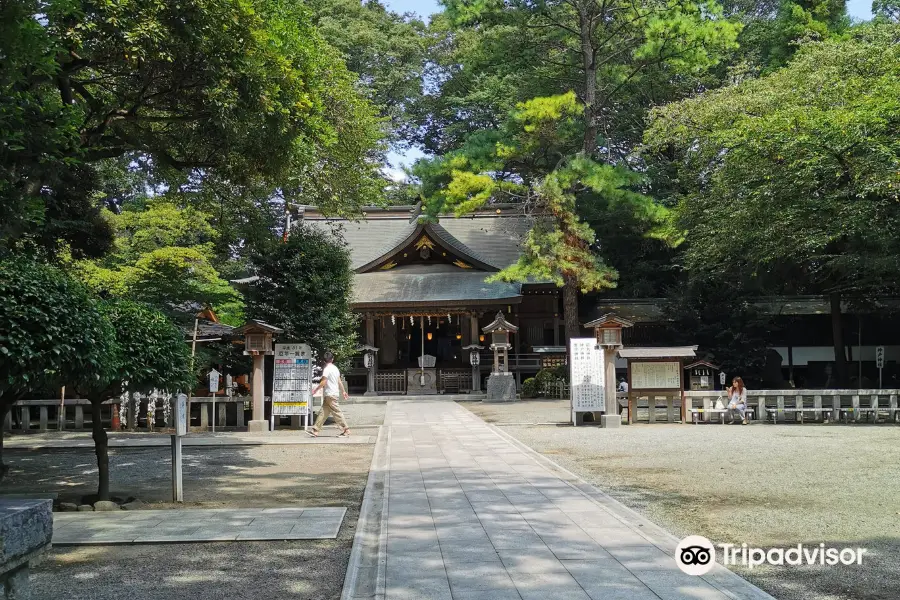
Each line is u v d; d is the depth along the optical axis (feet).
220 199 54.13
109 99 40.19
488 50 93.81
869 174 57.31
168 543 21.08
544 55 99.09
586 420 58.75
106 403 63.67
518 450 41.27
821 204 60.39
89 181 52.16
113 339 24.71
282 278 61.62
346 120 50.65
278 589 16.75
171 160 42.68
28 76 28.96
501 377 85.92
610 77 94.68
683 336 92.79
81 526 23.04
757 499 26.50
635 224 95.25
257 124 36.58
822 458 36.78
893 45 66.69
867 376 98.37
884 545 20.03
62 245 54.90
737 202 68.54
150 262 63.67
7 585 8.84
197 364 53.11
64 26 31.17
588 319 102.83
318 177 52.21
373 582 16.90
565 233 84.79
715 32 81.51
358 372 101.50
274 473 35.37
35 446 45.47
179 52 34.27
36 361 20.59
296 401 55.16
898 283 74.95
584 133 92.48
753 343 90.43
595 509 24.56
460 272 107.86
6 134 25.71
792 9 98.68
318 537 21.44
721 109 74.18
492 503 25.66
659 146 86.48
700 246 77.92
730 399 56.29
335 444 46.42
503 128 87.81
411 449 42.19
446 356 111.14
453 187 79.87
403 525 22.27
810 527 22.13
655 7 84.28
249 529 22.45
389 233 121.29
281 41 37.55
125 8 31.60
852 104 59.93
